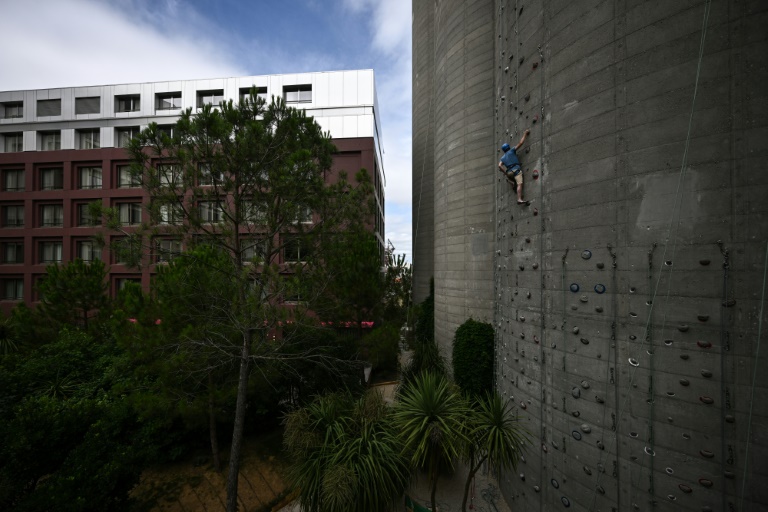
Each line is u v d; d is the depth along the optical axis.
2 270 22.50
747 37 4.09
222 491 8.55
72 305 14.08
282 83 21.73
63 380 10.10
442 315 14.51
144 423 8.77
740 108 4.13
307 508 6.57
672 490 4.59
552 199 6.25
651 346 4.80
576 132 5.73
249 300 6.89
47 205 22.97
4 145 23.36
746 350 4.09
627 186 5.03
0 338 12.97
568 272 5.92
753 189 4.05
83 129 22.64
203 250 7.43
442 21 14.90
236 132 7.20
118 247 6.79
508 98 7.93
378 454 6.64
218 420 9.72
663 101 4.67
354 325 15.02
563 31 5.94
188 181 7.13
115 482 5.75
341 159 21.47
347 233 8.77
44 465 6.34
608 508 5.23
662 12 4.66
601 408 5.37
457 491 8.27
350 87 21.53
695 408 4.43
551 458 6.26
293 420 7.39
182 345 7.75
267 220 7.81
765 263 3.97
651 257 4.79
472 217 12.77
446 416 5.41
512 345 7.74
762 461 3.97
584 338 5.63
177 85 22.08
